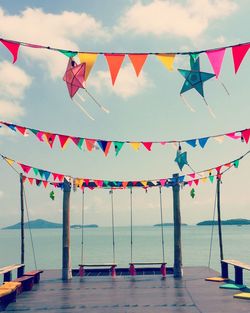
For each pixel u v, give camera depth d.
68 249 18.25
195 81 6.54
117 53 6.59
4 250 78.19
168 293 14.09
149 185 18.81
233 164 15.41
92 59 6.62
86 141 11.67
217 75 6.30
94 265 19.14
